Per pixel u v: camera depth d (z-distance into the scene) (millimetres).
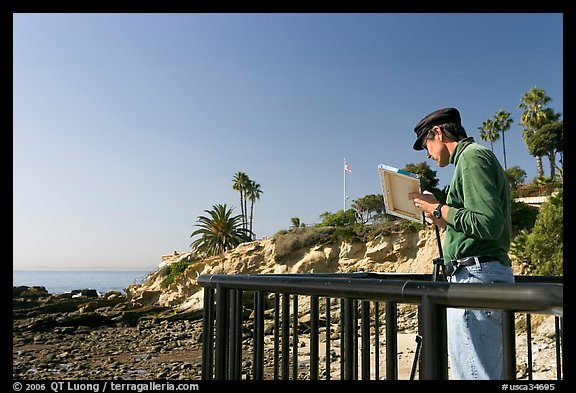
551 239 20922
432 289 1534
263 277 2402
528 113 57312
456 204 2594
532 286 1264
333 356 13820
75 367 19812
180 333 30953
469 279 2480
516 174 42156
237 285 2549
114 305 46594
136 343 27984
